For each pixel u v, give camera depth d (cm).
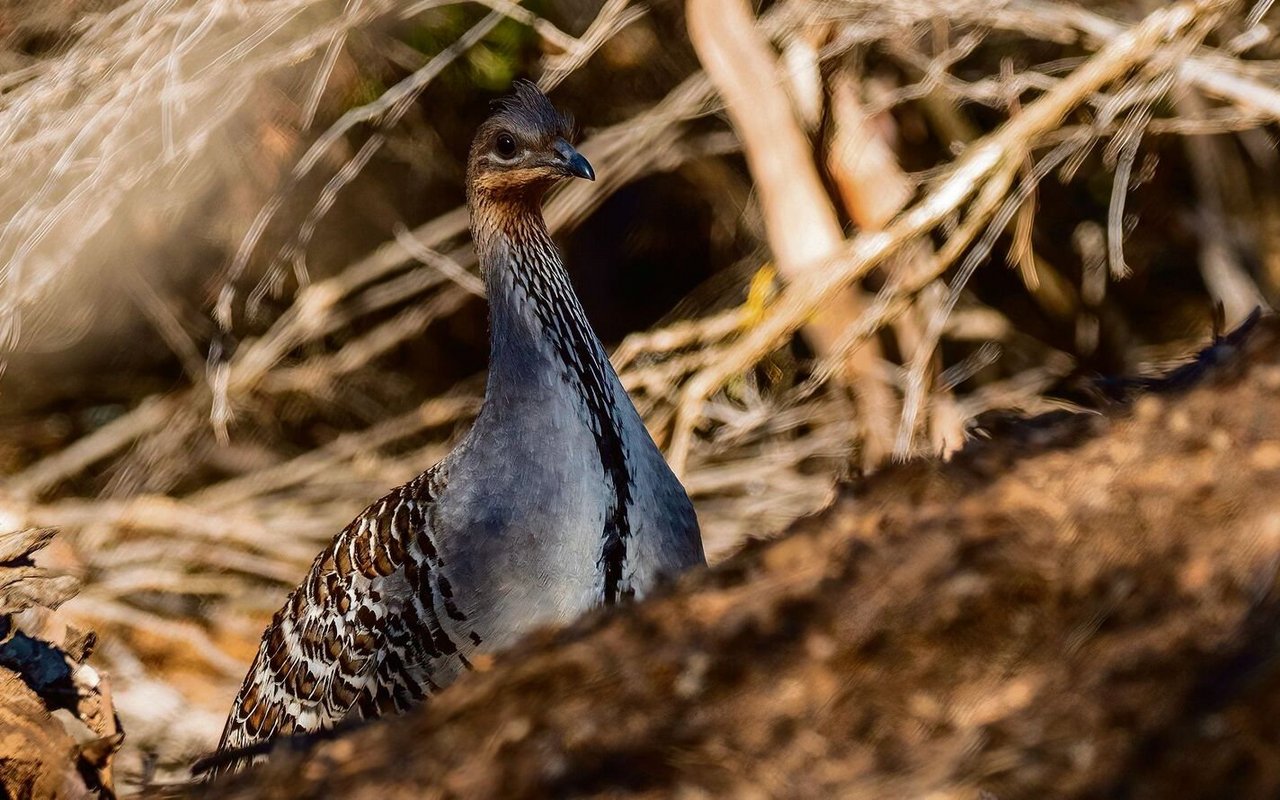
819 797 396
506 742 432
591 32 1294
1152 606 409
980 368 1585
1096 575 420
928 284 1132
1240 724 379
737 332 1381
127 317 1479
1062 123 1279
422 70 1249
